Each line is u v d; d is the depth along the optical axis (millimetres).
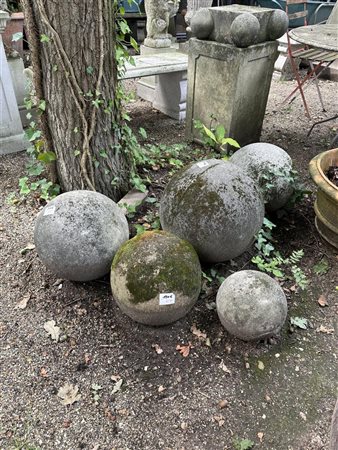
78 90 2447
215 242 2076
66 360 1914
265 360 1926
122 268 1798
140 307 1760
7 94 3510
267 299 1798
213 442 1615
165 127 4387
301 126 4473
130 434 1640
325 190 2338
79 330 2057
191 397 1768
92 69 2430
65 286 2285
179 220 2104
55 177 2928
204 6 5270
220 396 1773
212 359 1921
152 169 3381
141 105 5023
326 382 1837
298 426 1670
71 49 2338
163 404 1741
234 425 1671
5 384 1807
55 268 2047
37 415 1698
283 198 2730
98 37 2367
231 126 3537
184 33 7340
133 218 2781
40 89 2553
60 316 2127
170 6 4855
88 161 2684
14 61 3740
